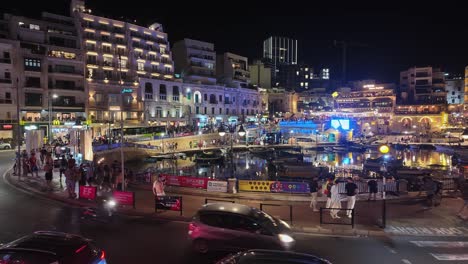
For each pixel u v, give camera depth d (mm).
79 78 66625
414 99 106750
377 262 11883
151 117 76625
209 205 13031
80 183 22797
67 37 67000
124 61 75688
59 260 7438
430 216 18031
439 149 71562
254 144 75125
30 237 8367
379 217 17719
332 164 53344
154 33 83625
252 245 11625
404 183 23625
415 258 12297
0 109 56406
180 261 11570
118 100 71625
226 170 50781
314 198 18797
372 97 107938
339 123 63656
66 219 16547
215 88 92938
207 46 97750
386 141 82125
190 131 71438
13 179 27047
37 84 60969
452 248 13414
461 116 94812
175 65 96000
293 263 6809
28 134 33000
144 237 14062
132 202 18875
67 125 60688
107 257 11852
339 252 12812
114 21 75375
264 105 113188
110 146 47656
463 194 22094
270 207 19641
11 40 57688
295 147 73125
